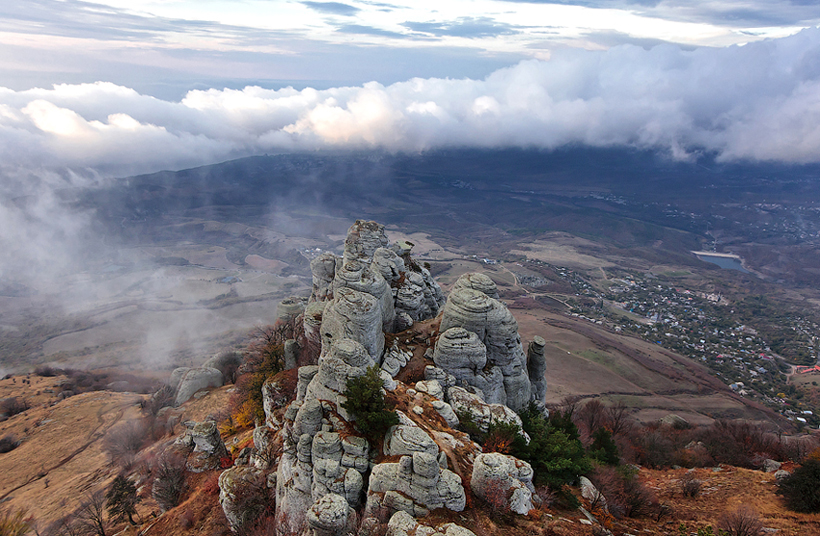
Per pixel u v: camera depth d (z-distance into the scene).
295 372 68.31
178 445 70.62
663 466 72.94
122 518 64.38
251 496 51.88
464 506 39.34
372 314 57.25
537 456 48.72
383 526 37.09
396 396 52.12
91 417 120.38
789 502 51.88
